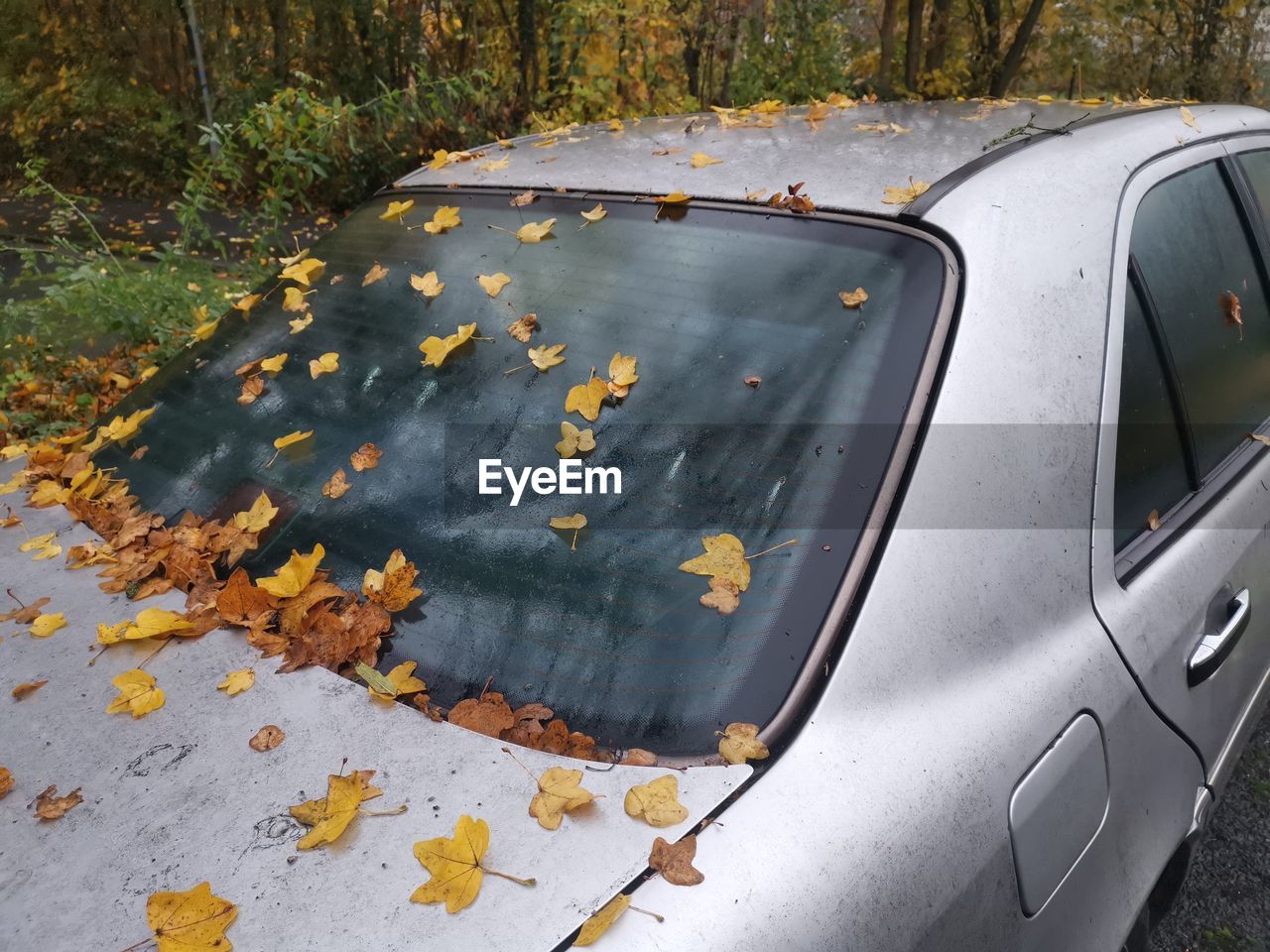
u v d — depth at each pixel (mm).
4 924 937
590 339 1535
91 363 3885
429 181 2096
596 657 1180
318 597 1312
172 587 1401
